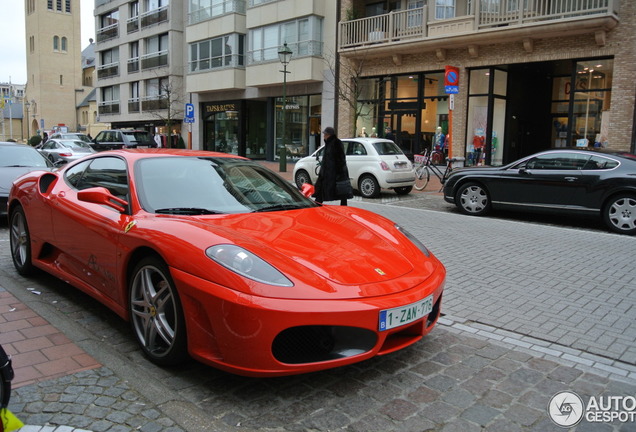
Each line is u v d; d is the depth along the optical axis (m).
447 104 19.69
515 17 17.11
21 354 3.35
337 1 23.28
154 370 3.26
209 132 32.53
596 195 9.05
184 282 2.94
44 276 5.24
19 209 5.11
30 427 2.55
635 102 15.19
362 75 22.03
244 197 3.99
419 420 2.77
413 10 19.89
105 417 2.67
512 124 19.16
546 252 7.09
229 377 3.19
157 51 37.69
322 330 2.87
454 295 5.05
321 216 3.92
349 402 2.94
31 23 68.00
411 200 13.12
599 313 4.58
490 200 10.39
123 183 3.93
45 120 66.31
